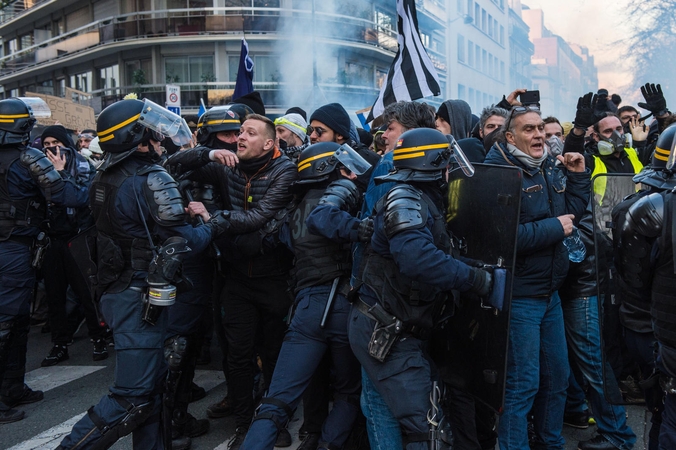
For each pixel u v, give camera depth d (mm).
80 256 3154
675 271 2291
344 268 3016
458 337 2857
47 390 4734
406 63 6395
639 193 2617
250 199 3461
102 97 29562
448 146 2578
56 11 33344
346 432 3029
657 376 2553
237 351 3516
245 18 26828
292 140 4410
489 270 2549
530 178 3068
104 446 2781
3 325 3887
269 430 2771
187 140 3059
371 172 3502
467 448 2934
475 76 40156
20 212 3922
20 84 37906
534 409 3250
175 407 3676
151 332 2895
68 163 5238
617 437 3375
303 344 2979
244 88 6926
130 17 28031
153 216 2838
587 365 3445
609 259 2990
